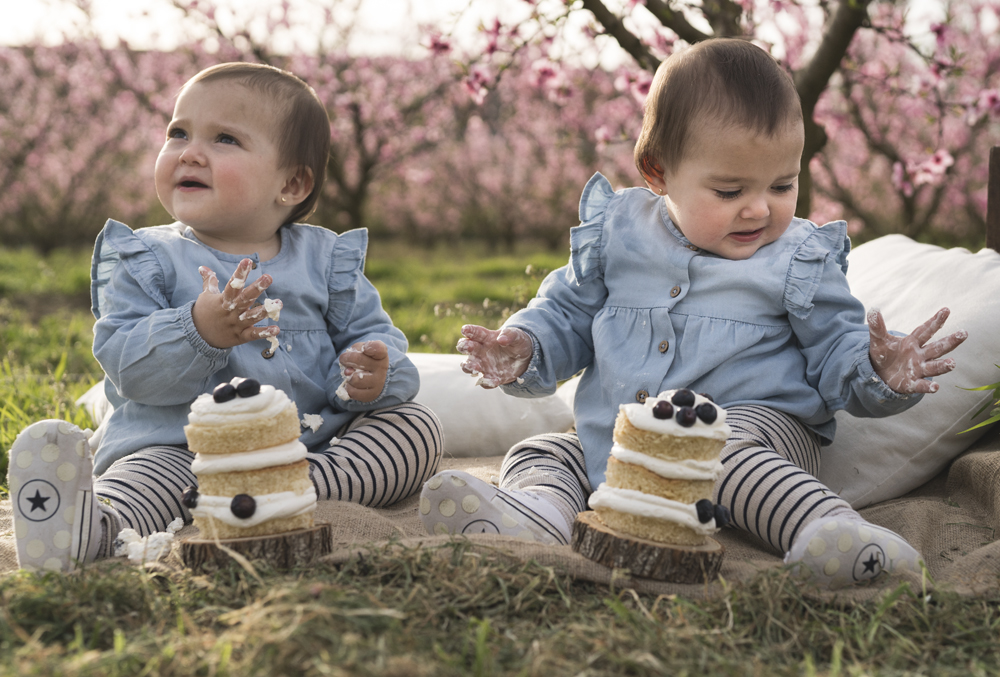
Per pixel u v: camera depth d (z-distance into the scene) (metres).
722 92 1.97
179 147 2.20
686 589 1.50
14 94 12.45
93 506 1.63
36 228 12.32
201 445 1.51
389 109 10.91
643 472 1.54
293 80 2.33
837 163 11.25
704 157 2.00
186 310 1.92
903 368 1.90
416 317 5.99
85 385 3.80
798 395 2.10
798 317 2.11
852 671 1.21
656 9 3.42
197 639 1.21
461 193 14.36
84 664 1.13
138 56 11.81
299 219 2.44
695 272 2.15
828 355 2.10
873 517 2.12
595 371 2.26
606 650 1.23
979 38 9.49
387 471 2.12
